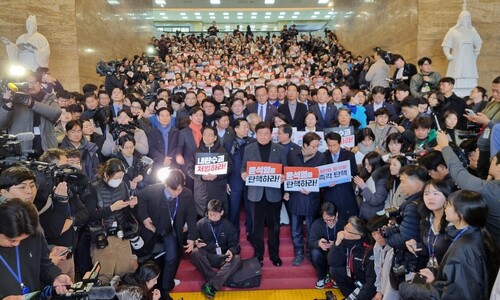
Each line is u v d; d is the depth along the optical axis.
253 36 25.84
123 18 17.11
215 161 5.45
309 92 9.10
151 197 4.82
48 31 11.57
